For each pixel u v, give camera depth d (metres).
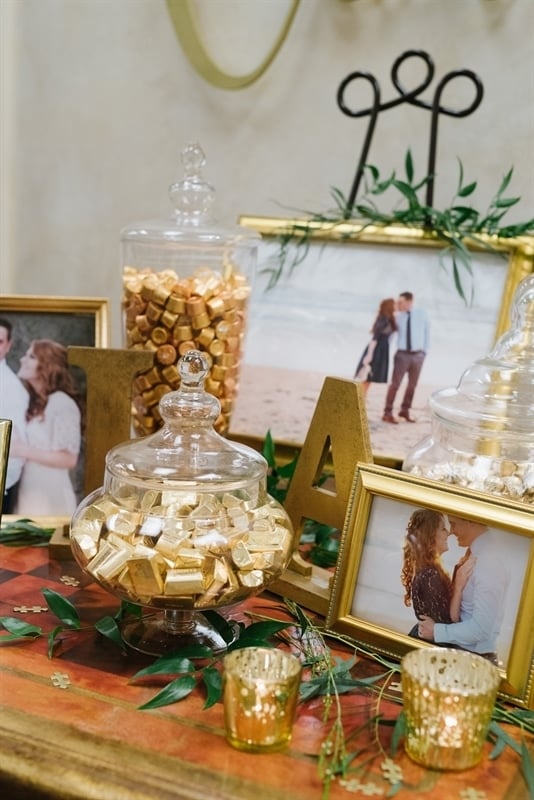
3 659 0.68
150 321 0.91
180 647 0.70
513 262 0.92
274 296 1.04
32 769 0.55
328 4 1.08
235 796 0.53
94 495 0.73
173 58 1.18
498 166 1.03
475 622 0.67
